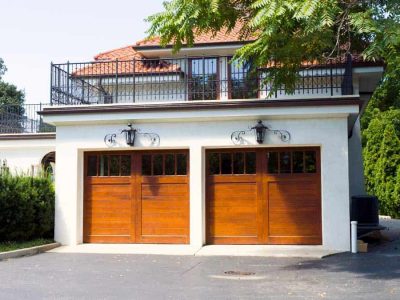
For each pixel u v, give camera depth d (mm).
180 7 9773
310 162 13492
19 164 21766
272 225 13508
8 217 13336
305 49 10891
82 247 13656
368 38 11492
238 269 10430
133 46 17844
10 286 8695
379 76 16094
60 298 7762
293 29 10047
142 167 14227
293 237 13398
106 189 14344
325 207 13008
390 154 27797
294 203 13453
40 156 21719
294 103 13000
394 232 17406
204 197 13758
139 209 14117
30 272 10109
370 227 14570
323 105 12906
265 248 13008
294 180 13484
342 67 14500
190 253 12531
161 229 13969
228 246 13383
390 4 8844
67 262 11406
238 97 15836
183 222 13867
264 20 8078
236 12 11180
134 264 11094
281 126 13312
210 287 8602
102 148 14180
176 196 13953
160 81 15977
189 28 9953
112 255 12430
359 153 17797
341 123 13094
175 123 13844
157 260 11641
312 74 14445
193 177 13672
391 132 27969
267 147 13641
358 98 12742
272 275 9766
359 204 15234
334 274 9844
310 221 13367
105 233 14250
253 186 13656
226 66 17016
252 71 12711
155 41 18047
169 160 14117
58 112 14133
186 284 8867
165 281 9148
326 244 12930
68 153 14305
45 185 14430
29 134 21688
